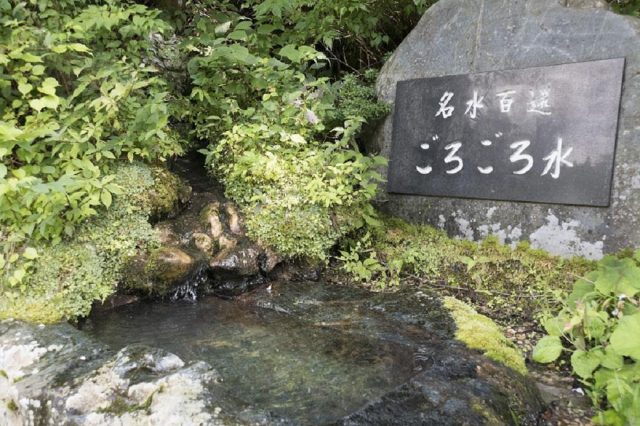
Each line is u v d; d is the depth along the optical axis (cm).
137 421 195
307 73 552
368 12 561
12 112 374
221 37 528
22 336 270
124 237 362
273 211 414
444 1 453
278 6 507
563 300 339
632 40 348
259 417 197
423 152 456
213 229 412
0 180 294
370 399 236
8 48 359
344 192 420
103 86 377
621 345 242
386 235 458
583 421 244
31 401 219
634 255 329
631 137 347
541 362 288
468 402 222
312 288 405
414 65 468
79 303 322
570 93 369
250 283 406
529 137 390
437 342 296
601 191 356
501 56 411
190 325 333
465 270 406
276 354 289
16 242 319
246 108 509
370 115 475
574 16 375
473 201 427
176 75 561
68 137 368
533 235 393
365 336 313
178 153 432
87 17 416
